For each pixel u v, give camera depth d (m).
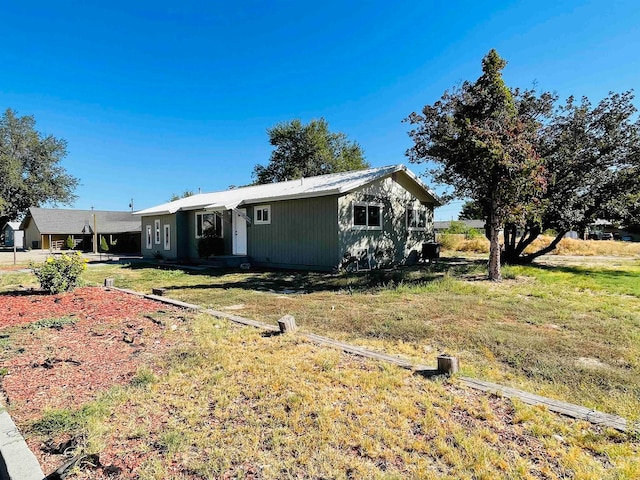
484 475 2.05
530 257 14.31
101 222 35.69
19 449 2.32
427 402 2.89
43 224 32.38
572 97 11.29
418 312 6.04
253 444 2.41
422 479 2.04
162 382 3.40
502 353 4.14
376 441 2.40
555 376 3.51
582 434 2.44
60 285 8.40
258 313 6.29
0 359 4.02
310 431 2.54
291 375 3.48
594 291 7.95
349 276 10.55
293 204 13.09
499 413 2.73
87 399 3.08
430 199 16.19
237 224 15.38
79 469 2.15
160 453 2.33
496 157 8.44
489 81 9.30
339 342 4.51
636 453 2.23
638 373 3.56
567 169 11.45
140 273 12.80
